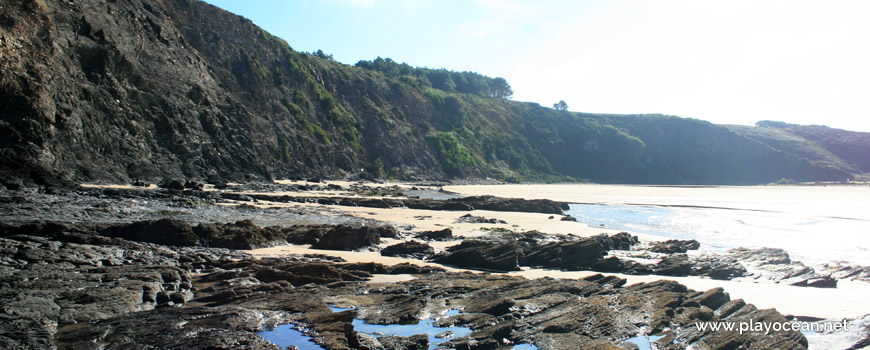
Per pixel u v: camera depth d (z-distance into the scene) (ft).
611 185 399.85
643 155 469.98
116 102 179.01
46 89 146.92
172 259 63.00
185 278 53.36
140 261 60.13
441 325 41.86
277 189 188.14
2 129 133.80
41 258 55.47
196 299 47.75
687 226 126.93
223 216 106.32
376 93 383.45
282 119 278.26
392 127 360.48
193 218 99.30
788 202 205.16
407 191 236.84
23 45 148.05
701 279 68.49
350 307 46.11
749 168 456.45
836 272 72.79
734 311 47.06
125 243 68.69
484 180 378.94
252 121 242.78
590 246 74.79
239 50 288.92
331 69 373.40
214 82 241.55
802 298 57.06
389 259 73.20
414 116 402.52
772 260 78.43
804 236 111.34
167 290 49.11
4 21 146.30
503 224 120.16
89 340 35.81
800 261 82.64
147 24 219.82
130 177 167.94
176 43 233.96
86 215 91.66
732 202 204.85
